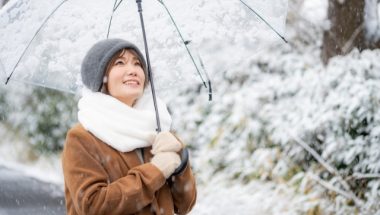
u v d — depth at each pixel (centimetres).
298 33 1026
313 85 767
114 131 292
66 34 348
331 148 693
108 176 292
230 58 364
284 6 364
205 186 795
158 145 294
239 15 364
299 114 746
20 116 1248
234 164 785
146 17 362
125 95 306
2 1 738
